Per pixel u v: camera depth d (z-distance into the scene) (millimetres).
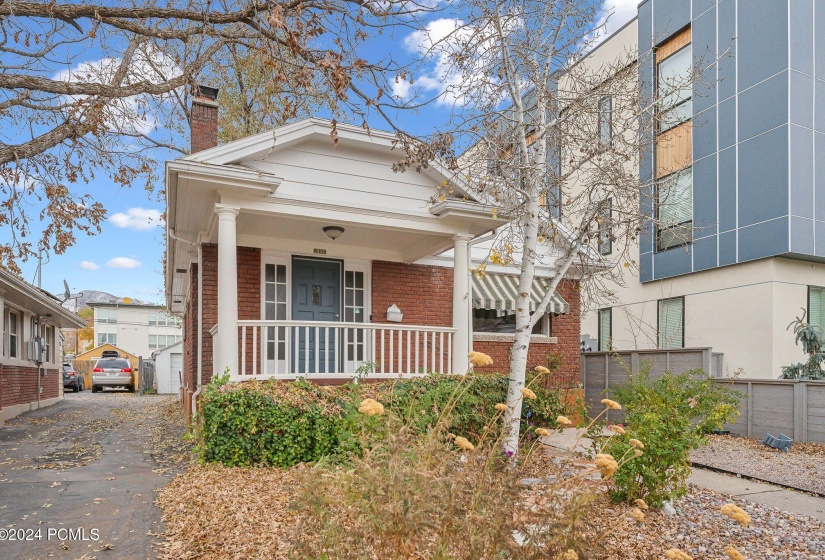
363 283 12297
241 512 5684
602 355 14297
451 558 2812
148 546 4922
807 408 10602
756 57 13930
